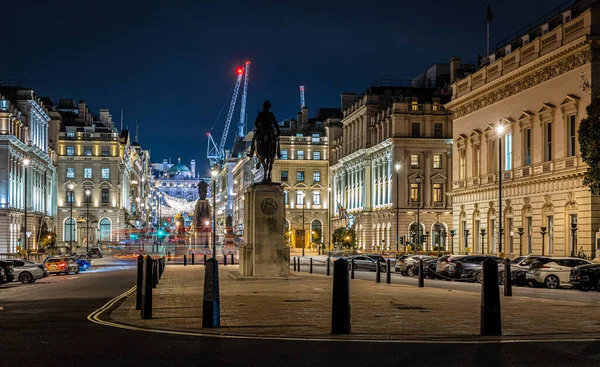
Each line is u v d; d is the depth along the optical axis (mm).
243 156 180125
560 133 56562
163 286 35594
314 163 145625
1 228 101875
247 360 12984
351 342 14977
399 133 102250
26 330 17781
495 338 15453
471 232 73938
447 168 102375
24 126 114125
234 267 60344
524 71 62125
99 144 145375
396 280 46344
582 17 53281
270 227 39844
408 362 12695
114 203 145250
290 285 35000
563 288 38844
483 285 16031
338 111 165875
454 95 79688
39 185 126375
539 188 60219
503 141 67188
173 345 14773
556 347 14289
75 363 12844
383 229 107688
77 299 29578
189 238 125938
